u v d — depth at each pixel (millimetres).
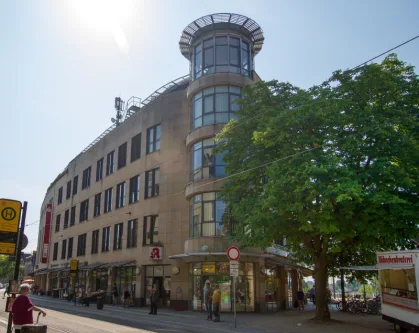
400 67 17594
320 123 16516
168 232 29750
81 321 17812
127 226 34625
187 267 27891
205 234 25750
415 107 16578
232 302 25500
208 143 27312
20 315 8836
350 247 17797
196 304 26469
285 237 18391
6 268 103250
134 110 40969
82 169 46688
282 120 16938
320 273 18484
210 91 28328
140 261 31641
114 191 37969
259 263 26672
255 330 15852
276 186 15328
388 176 14234
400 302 14109
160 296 29594
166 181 31078
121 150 38562
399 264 13836
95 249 40219
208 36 29719
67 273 45688
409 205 14477
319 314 18219
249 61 30156
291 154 16438
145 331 14445
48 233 55344
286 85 20000
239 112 20484
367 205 14820
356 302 26641
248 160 19484
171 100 32688
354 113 16219
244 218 18328
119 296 34062
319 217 14797
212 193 26172
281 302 31047
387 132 14688
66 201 50531
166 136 32094
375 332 15031
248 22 29609
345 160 15625
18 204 11359
